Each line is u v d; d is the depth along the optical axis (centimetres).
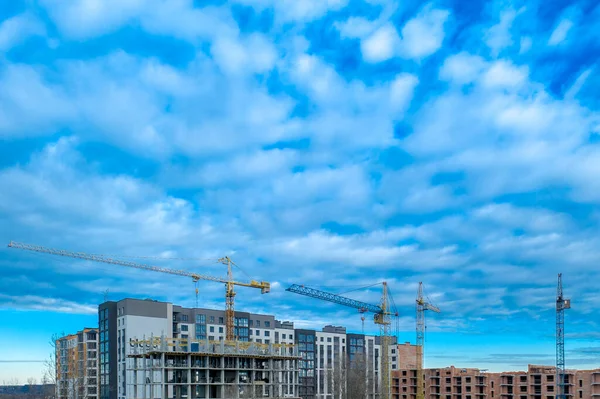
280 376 19312
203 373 16225
